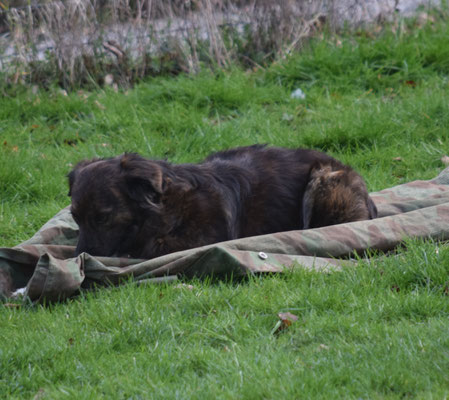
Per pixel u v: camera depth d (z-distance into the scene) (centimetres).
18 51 1795
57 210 1245
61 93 1784
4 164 1373
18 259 895
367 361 627
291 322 731
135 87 1788
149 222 935
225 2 1892
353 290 805
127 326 736
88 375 648
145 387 612
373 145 1423
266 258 882
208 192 971
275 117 1611
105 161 945
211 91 1695
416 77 1730
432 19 2014
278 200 1025
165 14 1848
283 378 604
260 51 1909
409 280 811
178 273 881
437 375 591
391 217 971
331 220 1020
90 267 860
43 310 799
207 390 596
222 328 729
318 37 1895
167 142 1510
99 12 1820
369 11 1977
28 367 653
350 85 1716
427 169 1345
